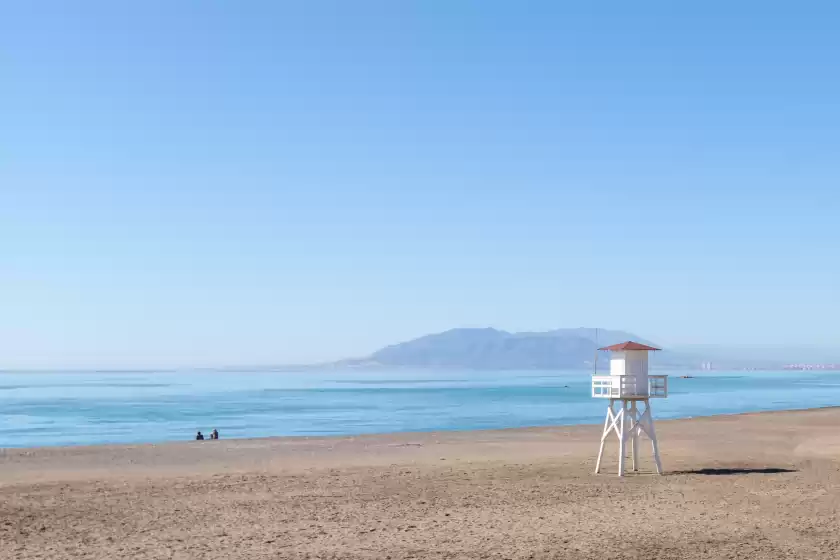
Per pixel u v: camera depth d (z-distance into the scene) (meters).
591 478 29.91
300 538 19.67
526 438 46.91
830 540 19.23
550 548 18.55
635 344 31.39
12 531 20.42
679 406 104.56
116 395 165.00
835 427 52.31
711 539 19.41
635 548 18.52
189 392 185.50
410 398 146.38
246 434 65.62
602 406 110.44
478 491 26.88
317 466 33.81
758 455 36.97
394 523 21.52
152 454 38.50
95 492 26.83
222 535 20.05
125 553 18.09
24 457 37.09
